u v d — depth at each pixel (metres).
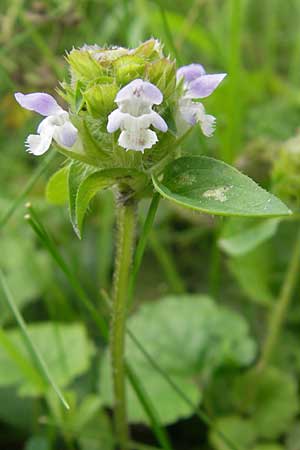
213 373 0.24
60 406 0.21
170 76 0.15
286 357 0.25
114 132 0.15
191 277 0.28
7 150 0.31
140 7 0.32
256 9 0.38
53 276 0.27
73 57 0.15
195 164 0.15
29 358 0.23
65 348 0.23
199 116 0.16
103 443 0.22
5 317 0.25
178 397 0.22
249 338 0.24
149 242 0.28
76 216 0.15
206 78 0.16
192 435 0.23
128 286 0.18
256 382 0.24
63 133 0.15
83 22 0.31
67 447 0.22
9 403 0.23
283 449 0.22
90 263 0.28
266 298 0.25
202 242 0.29
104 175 0.15
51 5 0.30
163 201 0.28
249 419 0.23
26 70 0.29
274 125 0.30
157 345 0.24
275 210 0.14
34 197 0.28
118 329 0.18
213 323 0.24
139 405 0.22
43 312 0.26
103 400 0.22
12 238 0.27
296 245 0.25
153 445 0.23
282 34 0.37
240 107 0.29
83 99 0.15
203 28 0.35
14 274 0.26
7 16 0.29
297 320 0.25
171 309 0.25
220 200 0.15
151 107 0.15
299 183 0.22
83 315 0.26
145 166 0.15
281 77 0.36
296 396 0.24
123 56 0.15
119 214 0.17
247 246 0.23
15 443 0.23
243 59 0.37
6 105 0.29
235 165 0.25
